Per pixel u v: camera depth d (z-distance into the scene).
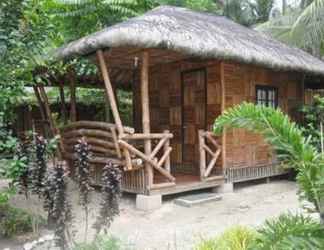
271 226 2.32
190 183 6.90
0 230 4.86
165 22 6.64
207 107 7.70
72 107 8.21
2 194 4.88
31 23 5.39
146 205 6.15
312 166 2.42
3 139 4.95
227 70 7.57
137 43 5.62
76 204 6.12
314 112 8.83
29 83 5.77
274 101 8.73
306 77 9.59
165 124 8.73
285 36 13.61
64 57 6.41
